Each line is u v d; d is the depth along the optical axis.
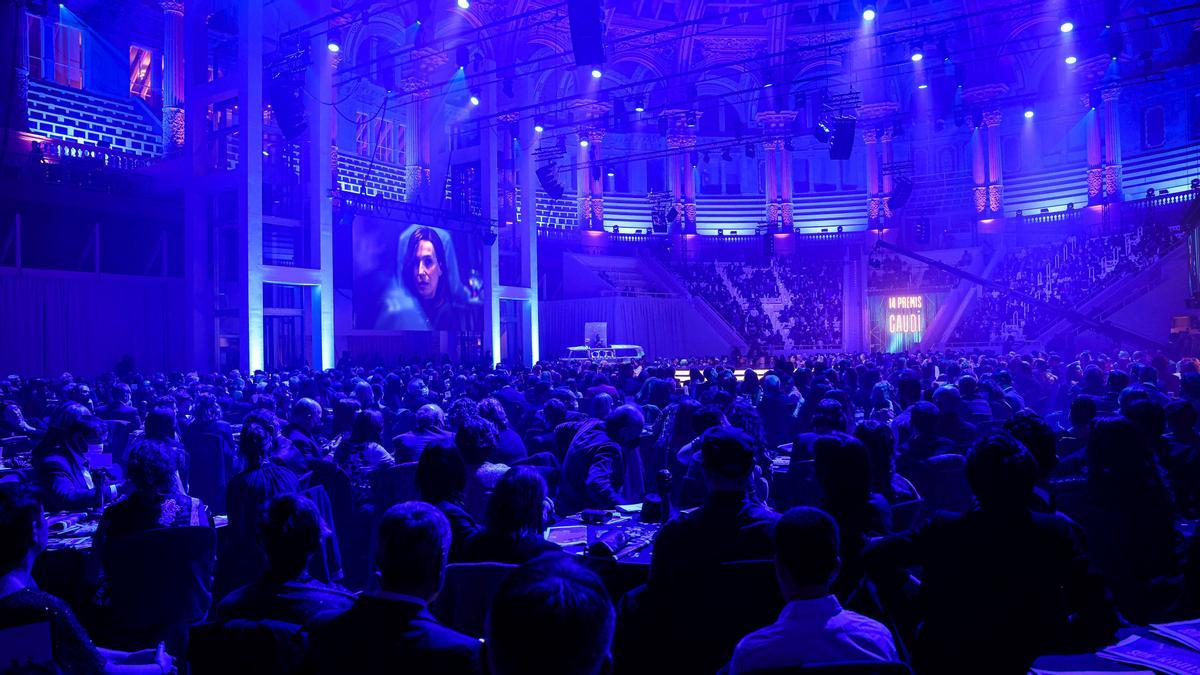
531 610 1.69
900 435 8.94
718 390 9.22
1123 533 5.18
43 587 5.96
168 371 30.55
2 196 25.95
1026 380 15.38
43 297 27.27
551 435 8.84
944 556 3.48
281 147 31.80
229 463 9.62
